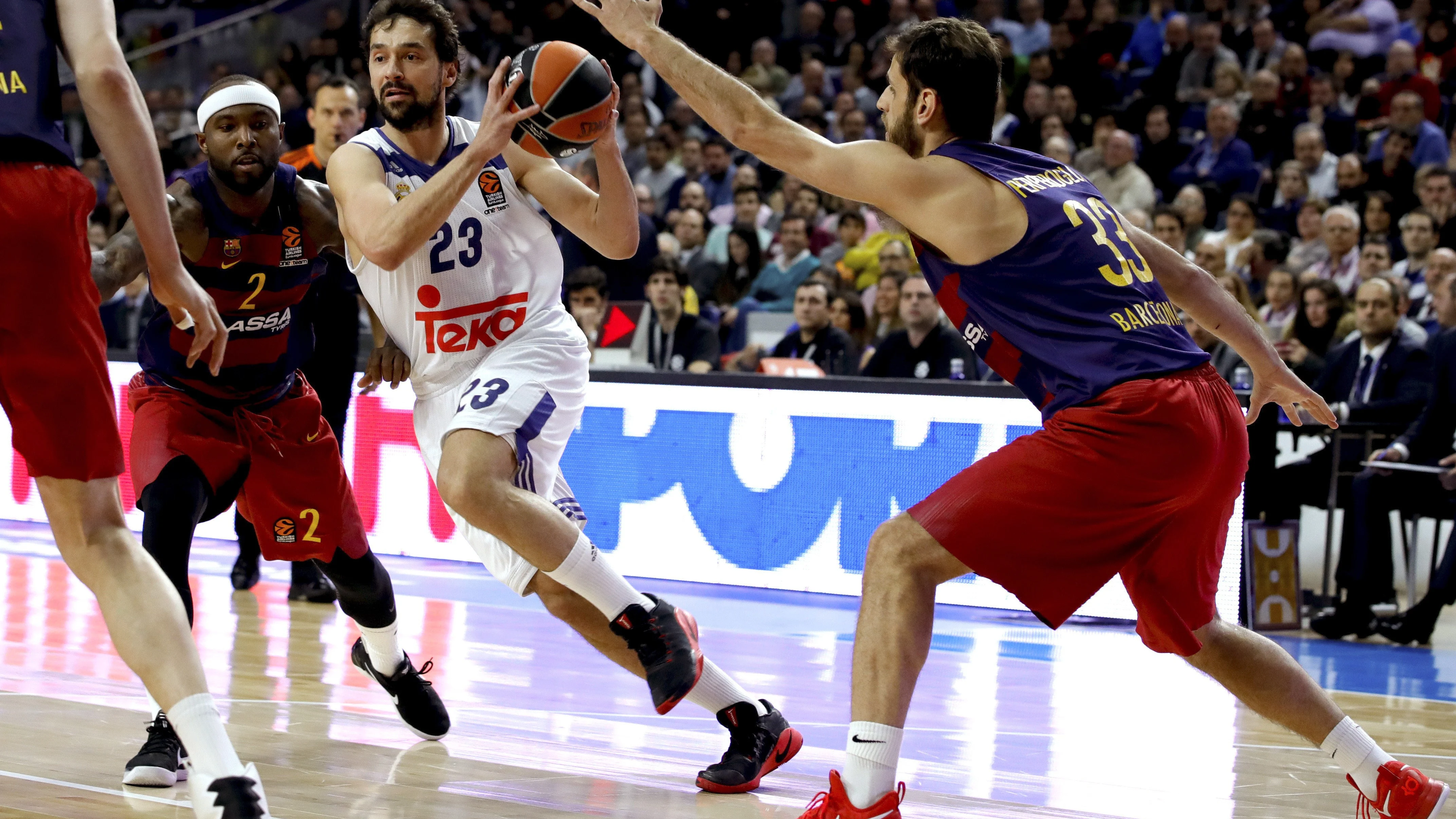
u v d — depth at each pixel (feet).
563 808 17.62
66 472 13.85
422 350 20.39
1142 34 79.15
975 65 17.35
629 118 75.92
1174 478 16.20
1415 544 44.01
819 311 49.16
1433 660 36.63
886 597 16.12
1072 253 16.57
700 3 88.94
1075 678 30.81
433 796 17.87
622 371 45.50
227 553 47.83
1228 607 39.96
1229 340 19.11
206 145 19.62
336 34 88.07
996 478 16.16
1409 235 54.60
